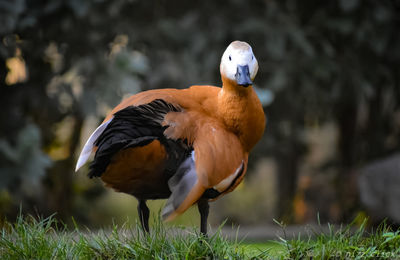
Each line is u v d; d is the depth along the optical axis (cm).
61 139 1669
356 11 1401
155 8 1407
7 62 1245
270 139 1527
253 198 2472
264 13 1376
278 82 1357
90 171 531
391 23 1415
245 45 595
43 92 1273
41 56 1266
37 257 524
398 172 1314
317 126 2023
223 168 554
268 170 2695
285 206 1764
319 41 1423
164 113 556
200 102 606
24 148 1123
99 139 550
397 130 1761
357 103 1540
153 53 1352
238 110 592
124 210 2109
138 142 513
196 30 1366
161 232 574
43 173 1142
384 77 1569
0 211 1385
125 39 1373
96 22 1266
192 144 556
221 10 1382
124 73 1261
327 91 1498
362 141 1755
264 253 564
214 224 2056
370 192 1365
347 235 573
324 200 1681
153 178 563
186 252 521
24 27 1159
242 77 568
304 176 1884
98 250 540
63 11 1216
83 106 1236
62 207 1485
